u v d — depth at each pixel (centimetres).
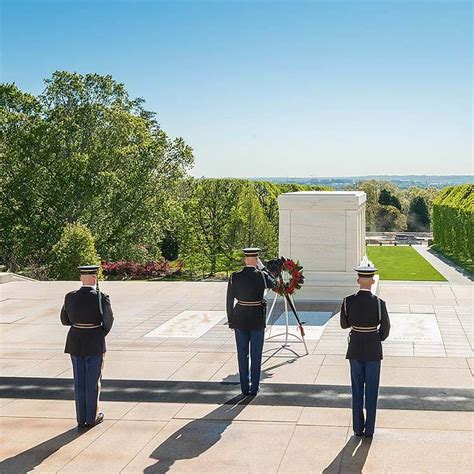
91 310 709
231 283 812
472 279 3916
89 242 2739
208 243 4244
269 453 632
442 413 736
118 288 1700
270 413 745
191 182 4353
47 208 3738
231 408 764
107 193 3712
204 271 4334
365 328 669
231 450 641
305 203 1448
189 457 627
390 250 6412
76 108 3862
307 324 1216
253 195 4344
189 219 4222
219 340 1109
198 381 873
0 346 1092
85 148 3831
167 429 701
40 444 666
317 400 788
